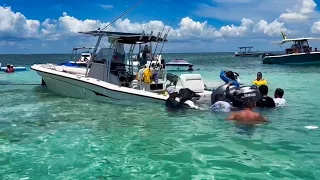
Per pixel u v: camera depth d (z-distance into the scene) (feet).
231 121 26.53
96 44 39.78
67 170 16.90
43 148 20.44
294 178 15.33
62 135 23.31
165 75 38.01
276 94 33.24
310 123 25.57
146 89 36.99
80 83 38.32
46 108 33.30
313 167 16.65
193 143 21.06
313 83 58.70
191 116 28.66
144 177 15.92
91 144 21.20
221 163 17.53
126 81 39.37
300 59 119.75
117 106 33.96
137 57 40.22
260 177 15.56
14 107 33.96
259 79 42.73
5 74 83.56
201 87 35.19
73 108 33.17
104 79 38.83
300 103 34.88
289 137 21.86
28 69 99.04
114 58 39.47
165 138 22.29
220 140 21.53
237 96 30.48
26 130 24.70
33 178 15.88
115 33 38.11
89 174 16.35
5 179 15.76
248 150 19.48
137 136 22.89
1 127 25.62
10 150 20.04
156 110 31.42
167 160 18.17
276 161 17.61
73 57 72.28
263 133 22.94
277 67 116.26
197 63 182.19
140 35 36.04
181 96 32.07
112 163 17.85
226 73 33.09
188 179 15.58
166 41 37.76
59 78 40.73
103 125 26.07
